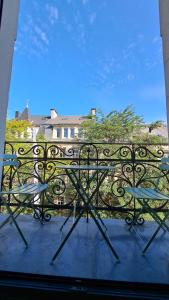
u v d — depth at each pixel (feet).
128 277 4.74
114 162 9.77
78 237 6.97
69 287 4.54
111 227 8.04
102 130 31.78
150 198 5.62
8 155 8.35
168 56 8.63
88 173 8.61
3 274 4.78
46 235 7.11
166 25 8.73
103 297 4.35
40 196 9.05
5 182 9.16
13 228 7.70
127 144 10.16
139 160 9.54
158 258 5.65
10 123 29.81
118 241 6.73
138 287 4.49
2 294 4.53
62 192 9.66
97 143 10.05
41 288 4.50
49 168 9.87
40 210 8.84
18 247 6.16
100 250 6.07
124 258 5.63
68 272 4.89
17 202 8.38
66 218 8.83
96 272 4.91
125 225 8.29
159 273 4.93
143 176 9.27
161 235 7.25
